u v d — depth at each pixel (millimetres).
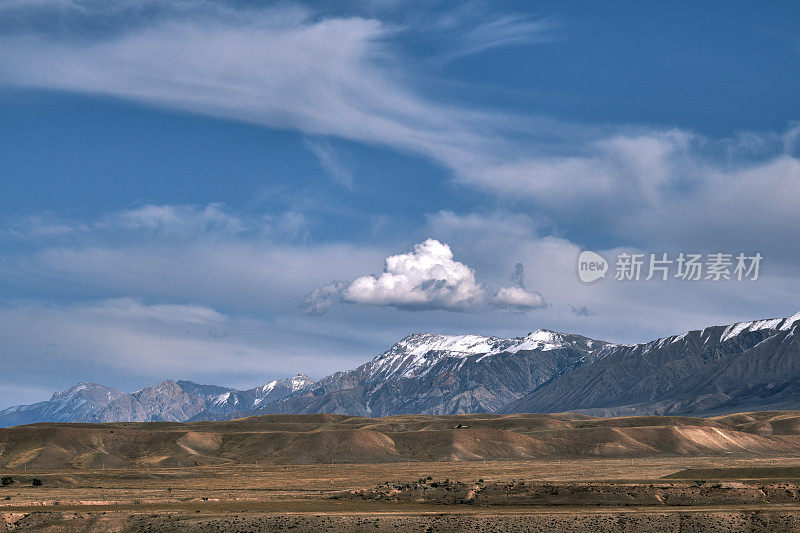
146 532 134000
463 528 130000
